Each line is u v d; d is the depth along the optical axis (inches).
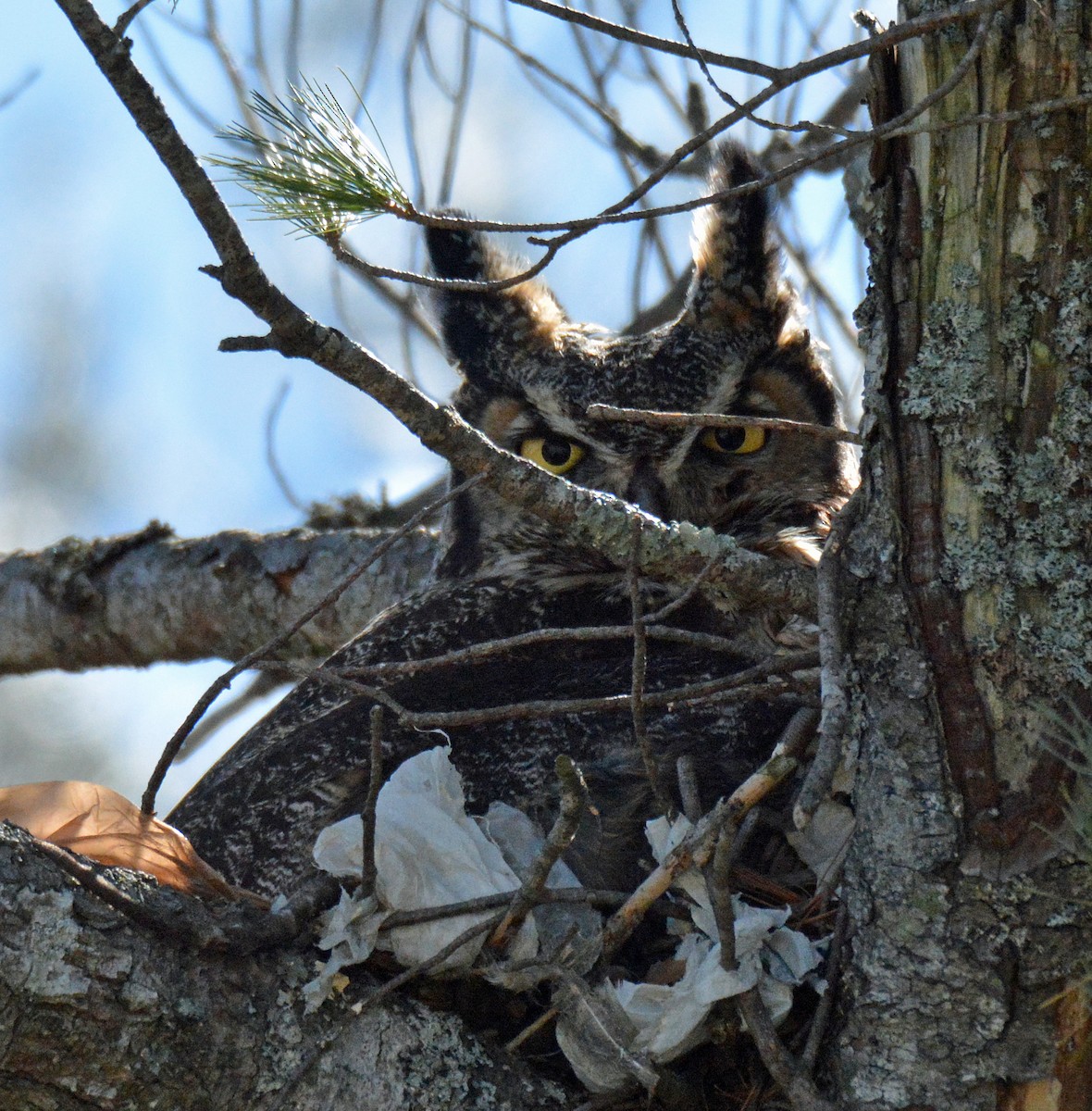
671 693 180.5
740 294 270.8
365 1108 173.5
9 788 186.1
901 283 174.1
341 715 245.0
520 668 245.6
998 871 164.7
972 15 160.4
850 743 177.6
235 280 149.0
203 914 171.0
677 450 265.0
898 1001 167.3
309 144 172.9
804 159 161.0
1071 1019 162.7
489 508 276.1
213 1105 168.6
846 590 175.9
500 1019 188.9
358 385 162.2
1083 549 167.9
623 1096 183.2
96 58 137.0
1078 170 167.2
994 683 167.3
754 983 177.0
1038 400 168.9
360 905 179.2
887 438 174.2
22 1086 161.3
